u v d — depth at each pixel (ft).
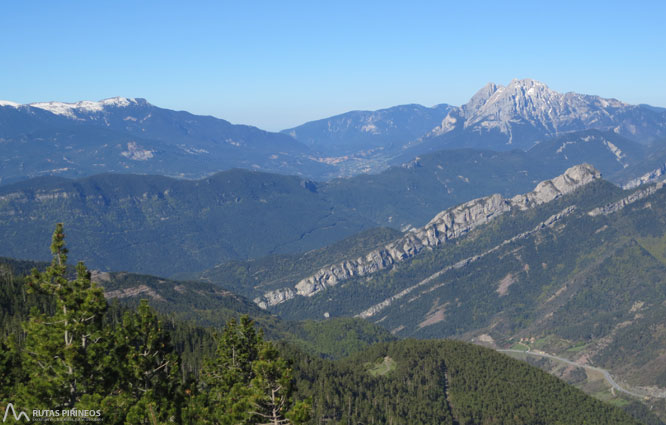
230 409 422.82
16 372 411.34
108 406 377.71
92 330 379.35
